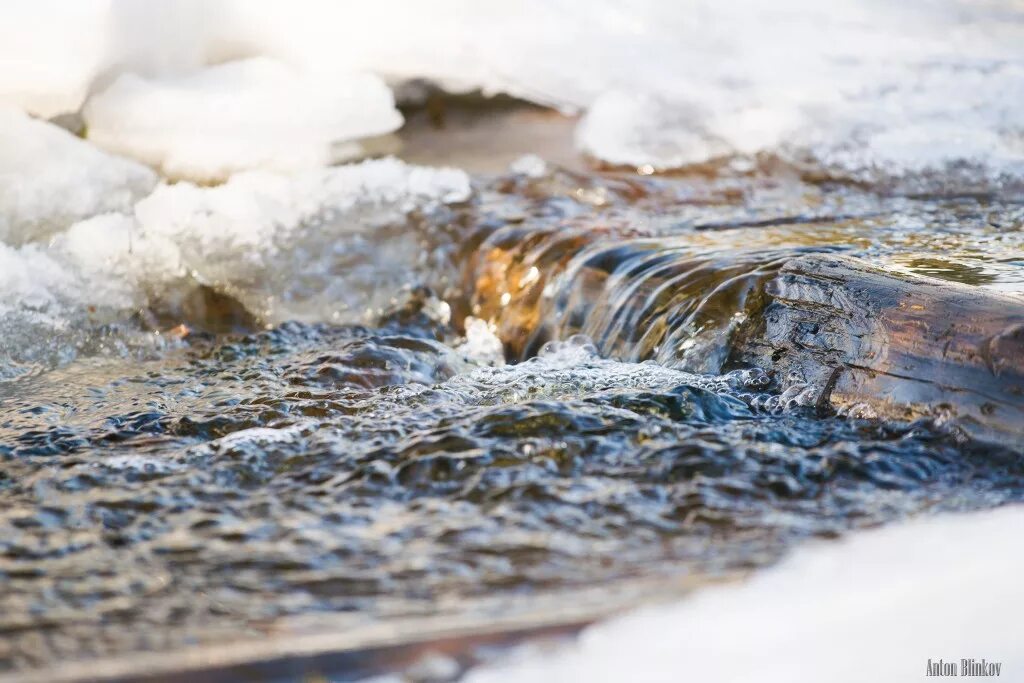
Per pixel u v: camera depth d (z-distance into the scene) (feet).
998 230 54.24
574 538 29.81
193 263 58.59
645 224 59.41
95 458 38.06
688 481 33.50
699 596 25.54
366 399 43.86
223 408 43.50
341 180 64.34
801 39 81.00
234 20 70.54
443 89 80.38
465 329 58.59
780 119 74.59
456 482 34.01
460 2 77.82
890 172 69.10
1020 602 25.07
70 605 26.30
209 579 27.71
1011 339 35.83
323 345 53.16
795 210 61.98
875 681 22.08
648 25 79.66
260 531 30.94
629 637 23.76
